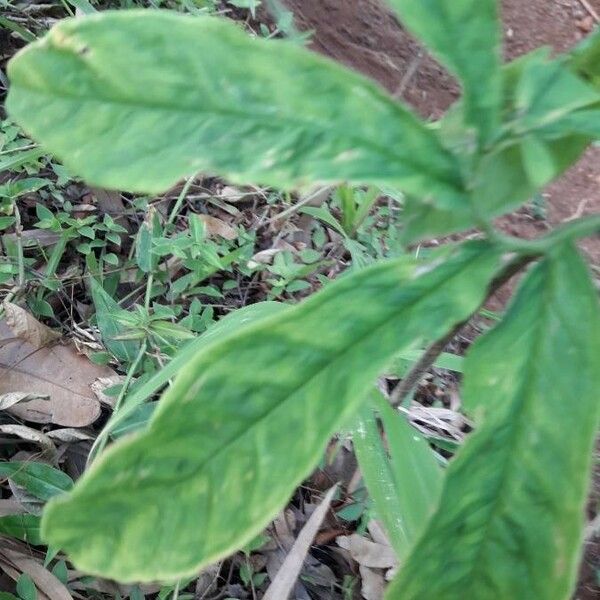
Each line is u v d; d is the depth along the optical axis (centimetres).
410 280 25
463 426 67
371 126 23
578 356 25
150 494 25
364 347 25
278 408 25
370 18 110
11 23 71
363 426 42
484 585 27
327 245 79
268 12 99
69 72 23
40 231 68
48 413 56
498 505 26
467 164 24
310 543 51
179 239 64
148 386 43
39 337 57
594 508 62
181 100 23
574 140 30
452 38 23
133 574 25
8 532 49
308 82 23
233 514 25
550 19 128
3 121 70
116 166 23
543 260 26
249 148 23
